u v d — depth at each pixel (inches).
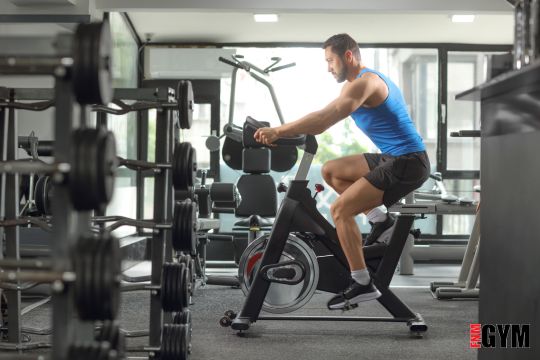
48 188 151.6
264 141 143.6
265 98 288.8
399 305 149.4
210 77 284.0
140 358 122.3
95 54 68.9
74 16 221.3
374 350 135.4
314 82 290.0
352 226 144.6
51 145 175.8
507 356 97.1
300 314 174.1
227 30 271.3
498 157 100.6
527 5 81.1
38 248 186.1
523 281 91.7
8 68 69.8
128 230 260.8
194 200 141.9
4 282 122.4
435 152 289.3
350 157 151.9
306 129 140.2
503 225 99.0
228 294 204.7
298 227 149.3
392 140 146.3
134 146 279.3
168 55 281.4
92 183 68.9
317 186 150.5
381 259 150.9
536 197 87.4
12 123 125.9
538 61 69.7
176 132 144.3
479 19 258.4
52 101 121.2
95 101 72.5
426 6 235.8
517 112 93.4
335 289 153.9
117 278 71.8
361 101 140.1
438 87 288.0
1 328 136.6
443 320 167.3
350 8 236.2
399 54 288.8
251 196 211.0
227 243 279.1
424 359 128.0
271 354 131.5
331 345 139.8
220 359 127.3
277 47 287.3
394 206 188.1
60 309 70.1
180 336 118.6
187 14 252.7
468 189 288.4
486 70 89.0
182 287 118.1
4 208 123.9
